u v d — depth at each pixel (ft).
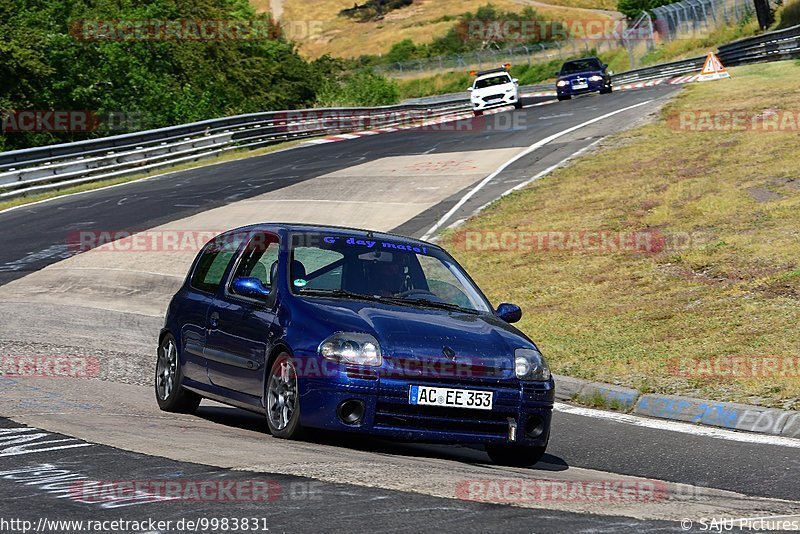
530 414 52.54
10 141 312.50
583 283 109.50
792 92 216.54
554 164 183.21
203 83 387.34
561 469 53.72
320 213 163.32
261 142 288.30
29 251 146.72
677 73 426.51
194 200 185.78
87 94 322.96
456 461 52.34
